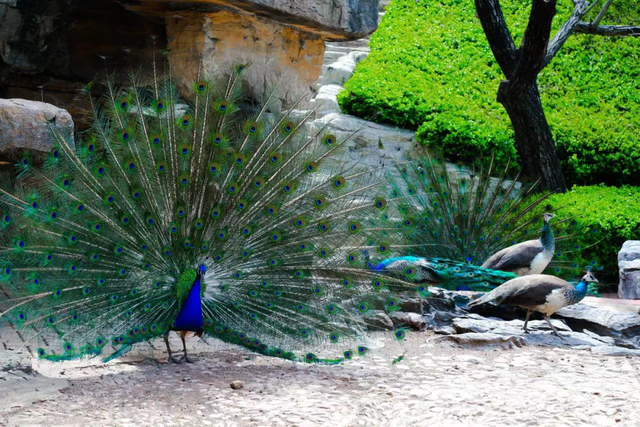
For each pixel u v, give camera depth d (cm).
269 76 986
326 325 603
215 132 607
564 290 689
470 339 682
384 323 724
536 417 475
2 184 607
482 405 502
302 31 1038
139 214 588
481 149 1281
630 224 1141
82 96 899
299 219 609
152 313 583
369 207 621
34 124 681
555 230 1032
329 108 1360
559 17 1662
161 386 545
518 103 1220
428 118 1316
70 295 561
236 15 926
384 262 770
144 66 945
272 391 536
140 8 908
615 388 545
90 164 596
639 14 1539
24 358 595
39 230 570
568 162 1356
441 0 1722
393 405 503
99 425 452
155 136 599
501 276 809
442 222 992
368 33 1086
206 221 595
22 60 811
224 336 595
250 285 607
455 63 1518
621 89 1518
